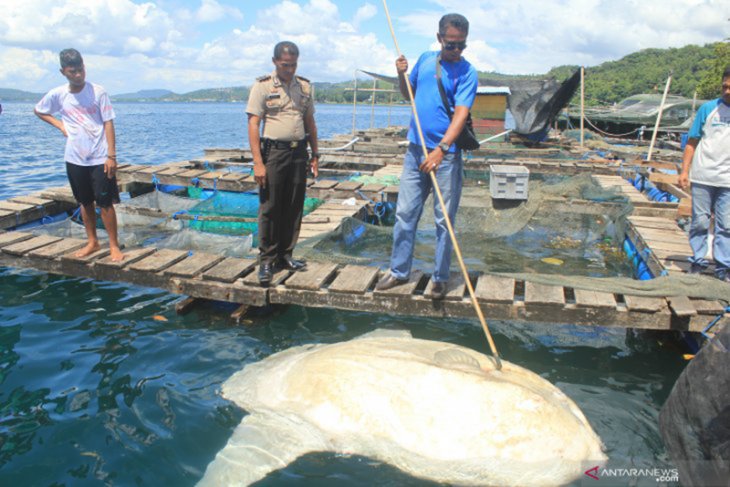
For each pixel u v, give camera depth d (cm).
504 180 861
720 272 523
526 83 1852
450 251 477
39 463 311
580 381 415
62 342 467
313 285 511
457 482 284
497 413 296
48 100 538
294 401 340
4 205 824
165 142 2650
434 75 436
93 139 542
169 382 399
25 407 367
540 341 483
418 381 319
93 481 297
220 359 436
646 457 307
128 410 362
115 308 544
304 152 508
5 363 429
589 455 292
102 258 582
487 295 484
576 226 850
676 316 452
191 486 294
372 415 312
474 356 352
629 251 738
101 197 557
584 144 1741
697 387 283
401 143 1530
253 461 304
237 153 1391
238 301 525
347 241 725
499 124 1875
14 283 608
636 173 1188
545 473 280
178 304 534
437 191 435
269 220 508
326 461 304
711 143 511
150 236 796
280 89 477
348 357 352
